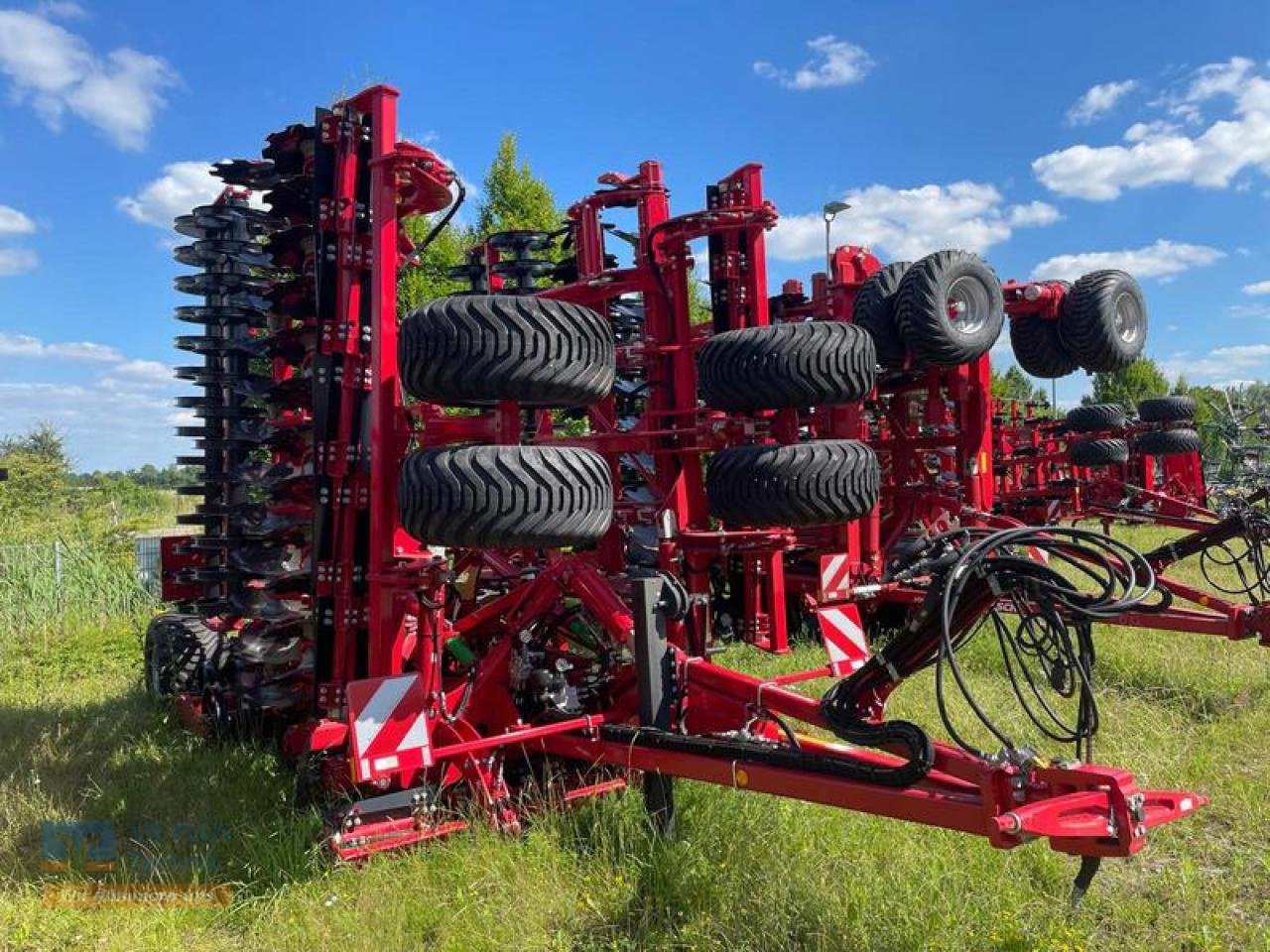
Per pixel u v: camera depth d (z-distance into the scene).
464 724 4.85
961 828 3.25
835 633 5.39
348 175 5.10
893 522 10.08
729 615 8.27
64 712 7.84
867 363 5.25
